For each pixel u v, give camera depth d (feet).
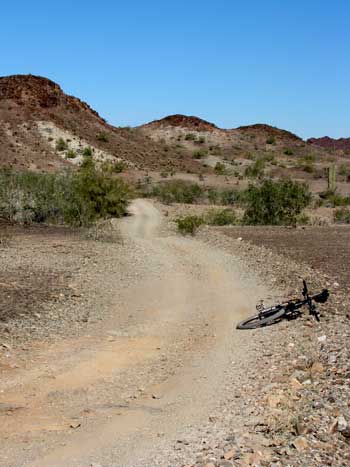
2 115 353.51
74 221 114.93
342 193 253.24
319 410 23.68
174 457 20.36
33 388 28.60
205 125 510.17
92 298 48.44
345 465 19.12
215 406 25.86
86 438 22.71
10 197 114.93
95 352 34.68
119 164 302.04
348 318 39.17
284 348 33.71
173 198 207.00
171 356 34.09
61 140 330.75
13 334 37.32
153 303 47.80
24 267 61.26
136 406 26.25
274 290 51.08
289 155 471.21
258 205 125.70
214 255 73.26
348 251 75.82
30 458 20.90
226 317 43.14
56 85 409.69
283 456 19.83
